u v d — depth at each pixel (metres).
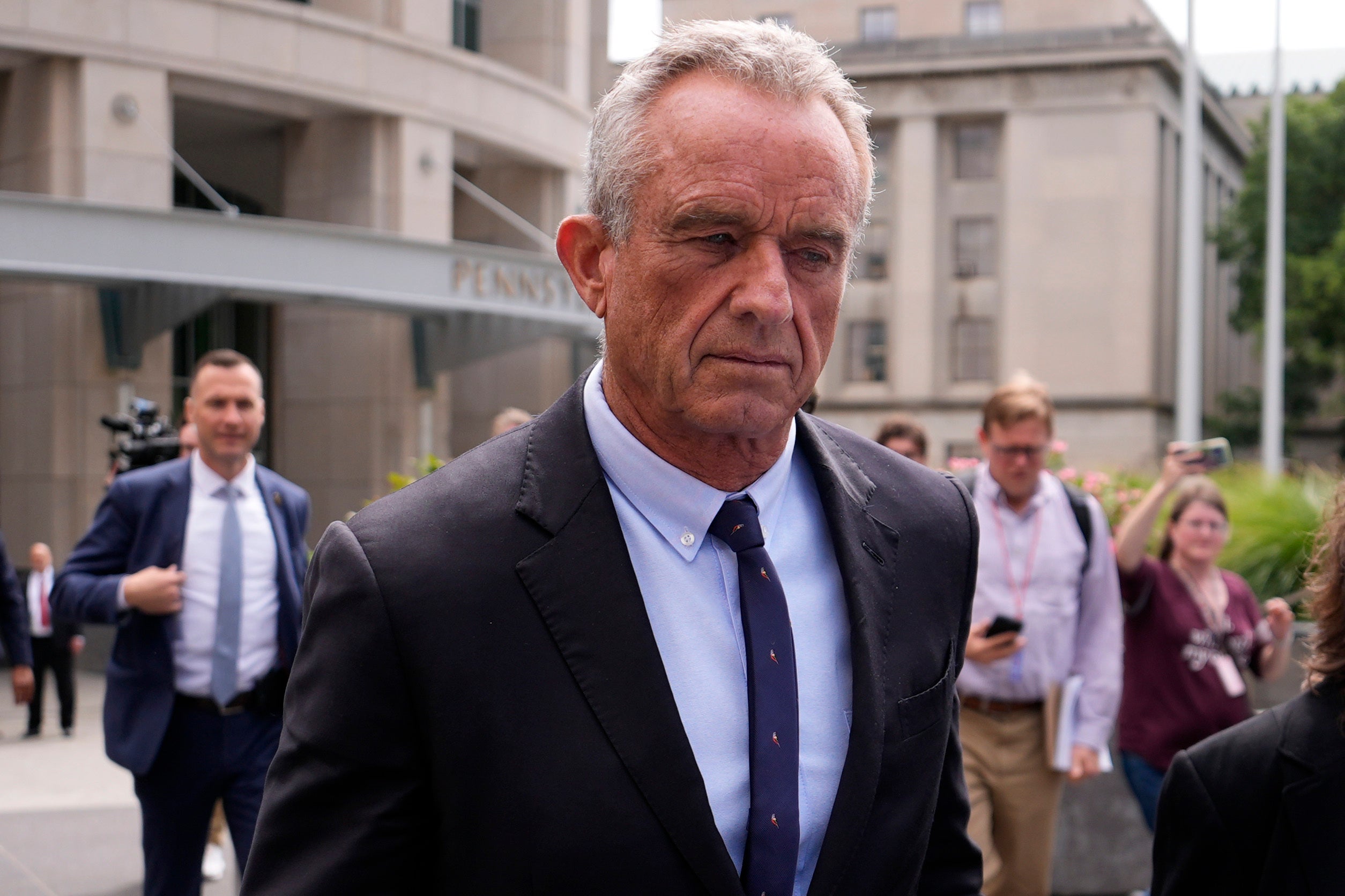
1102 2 38.59
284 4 16.06
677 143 1.30
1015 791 4.08
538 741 1.29
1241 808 2.01
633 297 1.34
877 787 1.40
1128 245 35.50
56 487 14.77
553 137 19.92
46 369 14.91
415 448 18.00
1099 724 4.09
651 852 1.27
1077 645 4.17
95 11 14.48
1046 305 35.97
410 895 1.35
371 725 1.31
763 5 41.19
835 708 1.45
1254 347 38.44
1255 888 2.03
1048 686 4.06
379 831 1.31
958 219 37.16
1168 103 36.66
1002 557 4.12
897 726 1.44
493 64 18.55
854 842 1.36
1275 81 17.25
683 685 1.38
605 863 1.26
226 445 4.00
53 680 12.09
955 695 1.58
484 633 1.32
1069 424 35.72
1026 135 36.19
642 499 1.43
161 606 3.73
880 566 1.51
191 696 3.83
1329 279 33.91
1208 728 4.46
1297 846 1.96
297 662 1.38
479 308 16.06
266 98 16.61
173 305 14.20
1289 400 37.97
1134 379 35.31
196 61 15.30
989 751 4.10
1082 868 5.43
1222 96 51.75
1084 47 35.50
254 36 15.80
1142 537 4.51
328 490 18.12
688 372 1.32
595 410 1.47
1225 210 41.06
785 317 1.29
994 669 4.07
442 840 1.32
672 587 1.41
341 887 1.30
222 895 5.14
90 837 6.21
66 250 12.99
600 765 1.29
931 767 1.48
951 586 1.58
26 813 6.73
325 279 14.66
